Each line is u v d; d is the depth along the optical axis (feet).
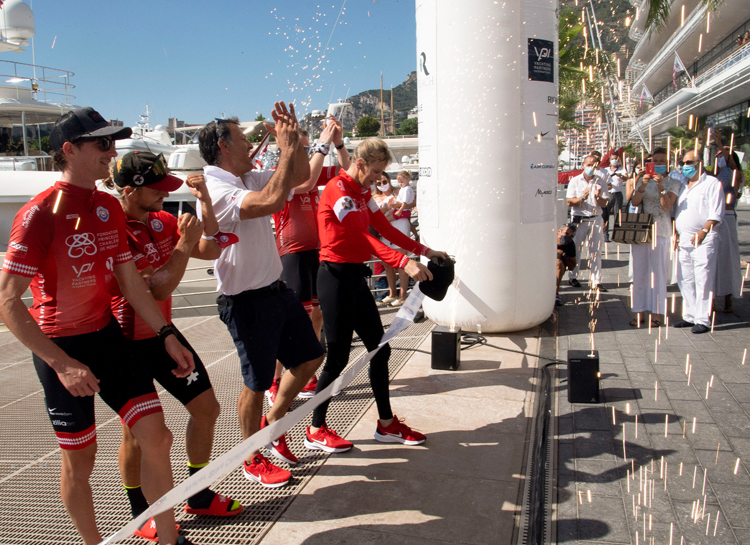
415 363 15.58
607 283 27.20
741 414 11.57
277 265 9.11
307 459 10.27
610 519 8.11
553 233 17.43
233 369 16.47
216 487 9.39
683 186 20.31
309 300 13.99
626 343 16.81
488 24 15.29
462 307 17.22
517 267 16.76
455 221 16.69
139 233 8.04
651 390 13.01
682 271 18.33
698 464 9.62
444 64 15.98
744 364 14.57
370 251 10.00
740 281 19.94
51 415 6.64
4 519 9.12
